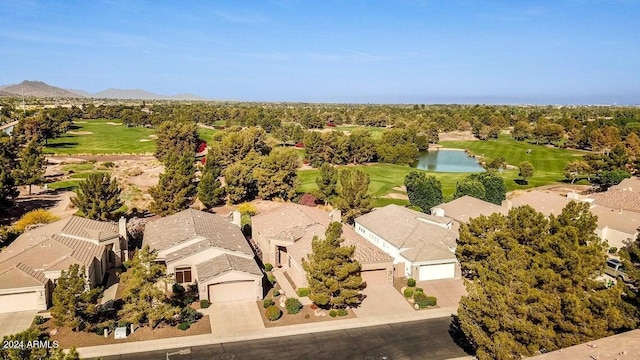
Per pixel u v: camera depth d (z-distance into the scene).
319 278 35.84
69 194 72.88
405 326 35.22
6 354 18.23
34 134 119.19
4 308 35.12
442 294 41.03
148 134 156.88
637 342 18.34
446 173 104.56
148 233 47.88
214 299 38.06
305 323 35.22
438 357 31.02
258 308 37.34
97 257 40.56
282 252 46.97
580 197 63.97
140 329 33.47
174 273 40.38
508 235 34.16
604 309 25.06
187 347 31.45
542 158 127.88
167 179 58.97
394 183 91.88
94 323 34.00
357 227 57.25
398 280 43.94
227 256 40.75
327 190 70.25
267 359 30.31
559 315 25.53
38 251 38.62
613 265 46.03
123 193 74.19
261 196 76.25
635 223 53.47
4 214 60.62
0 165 63.66
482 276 28.48
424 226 48.84
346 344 32.44
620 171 87.25
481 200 64.25
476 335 26.97
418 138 151.75
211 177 69.19
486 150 147.00
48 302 36.38
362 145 120.31
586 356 17.23
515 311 25.77
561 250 28.20
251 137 94.44
